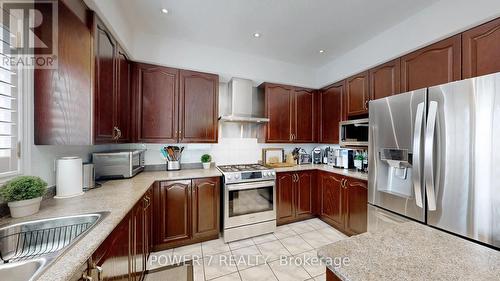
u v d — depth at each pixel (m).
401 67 2.02
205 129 2.54
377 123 1.86
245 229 2.41
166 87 2.35
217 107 2.62
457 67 1.58
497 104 1.12
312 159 3.39
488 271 0.62
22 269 0.72
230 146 3.01
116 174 1.99
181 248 2.18
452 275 0.60
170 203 2.14
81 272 0.73
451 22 1.59
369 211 1.96
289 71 3.04
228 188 2.32
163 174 2.30
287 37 2.31
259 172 2.51
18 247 0.96
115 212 1.12
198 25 2.08
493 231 1.14
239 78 2.77
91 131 1.35
